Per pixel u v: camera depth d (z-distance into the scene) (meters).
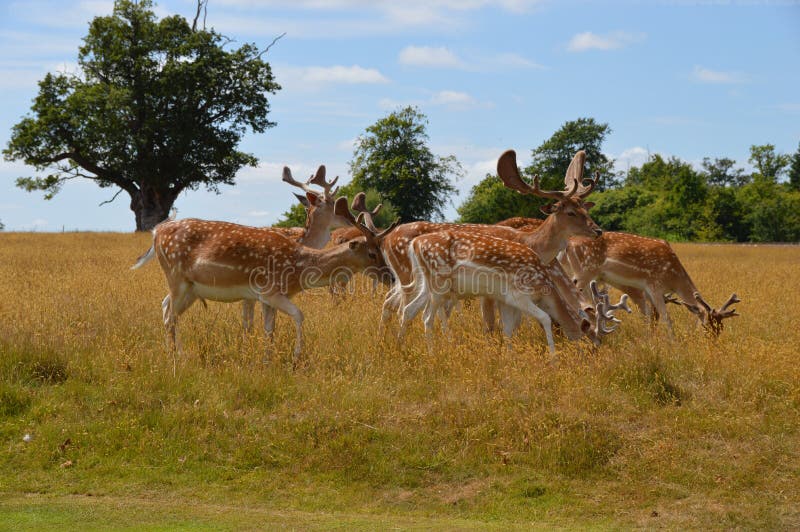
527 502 7.21
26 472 7.62
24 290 13.52
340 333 10.80
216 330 10.89
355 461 7.77
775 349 9.95
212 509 6.89
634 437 8.08
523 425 8.10
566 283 11.19
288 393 8.92
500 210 48.94
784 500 7.12
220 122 55.06
